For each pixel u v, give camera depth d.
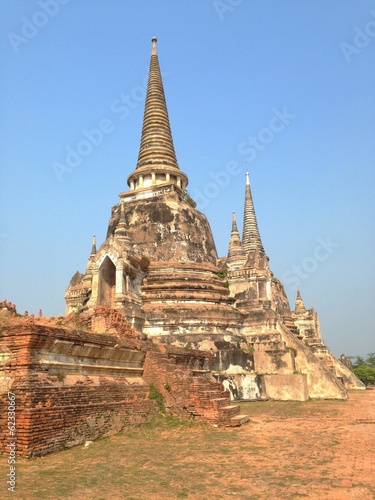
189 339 31.12
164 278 33.62
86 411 14.48
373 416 22.31
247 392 30.77
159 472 10.88
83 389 14.62
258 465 11.66
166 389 19.06
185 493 9.19
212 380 22.17
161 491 9.31
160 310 31.91
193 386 18.94
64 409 13.43
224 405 19.36
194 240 36.19
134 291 31.47
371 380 97.19
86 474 10.52
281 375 31.62
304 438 15.78
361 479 10.30
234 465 11.66
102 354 16.34
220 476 10.55
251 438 15.71
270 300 37.22
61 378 14.05
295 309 62.56
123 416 16.39
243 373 31.61
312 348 58.06
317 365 33.97
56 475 10.38
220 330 32.69
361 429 18.02
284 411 24.70
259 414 23.33
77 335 14.79
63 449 13.09
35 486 9.50
